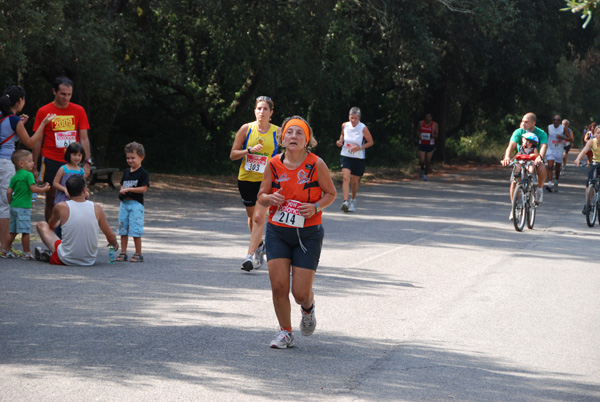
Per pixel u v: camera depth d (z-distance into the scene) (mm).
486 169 44375
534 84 50812
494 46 39750
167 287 10617
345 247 14836
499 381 7047
